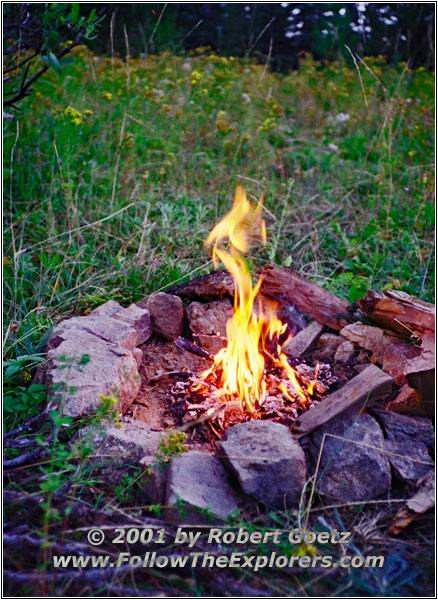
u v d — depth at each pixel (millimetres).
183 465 2402
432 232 4789
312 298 3375
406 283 4059
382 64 7910
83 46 6148
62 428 2596
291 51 10086
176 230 4523
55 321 3484
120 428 2611
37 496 2301
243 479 2322
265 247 4465
